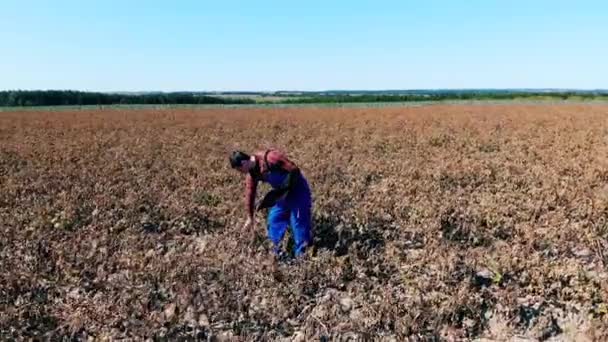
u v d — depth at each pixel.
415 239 7.59
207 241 7.50
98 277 6.28
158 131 25.73
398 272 6.45
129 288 5.88
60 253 6.75
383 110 42.53
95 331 5.20
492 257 6.59
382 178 12.03
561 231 7.43
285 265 6.55
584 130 22.38
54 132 25.97
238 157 6.70
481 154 15.56
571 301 5.64
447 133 21.81
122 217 8.77
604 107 42.44
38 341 5.06
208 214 8.76
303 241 6.83
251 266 6.44
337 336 5.13
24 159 15.50
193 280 6.11
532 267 6.21
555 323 5.35
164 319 5.32
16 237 7.52
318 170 12.38
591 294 5.63
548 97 74.94
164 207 9.10
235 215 8.55
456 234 7.66
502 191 10.07
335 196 9.59
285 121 31.39
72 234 7.72
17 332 5.11
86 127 28.88
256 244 7.18
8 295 5.77
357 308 5.73
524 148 16.88
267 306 5.63
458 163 13.30
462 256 6.68
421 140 19.08
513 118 30.61
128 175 12.21
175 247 7.37
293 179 6.74
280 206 6.89
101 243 7.29
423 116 33.78
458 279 6.16
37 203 9.30
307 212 6.85
